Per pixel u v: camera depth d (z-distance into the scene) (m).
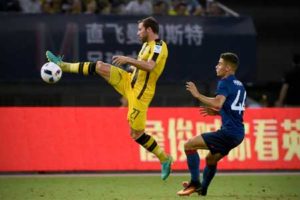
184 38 50.22
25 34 48.53
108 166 42.72
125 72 29.66
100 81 50.19
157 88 54.16
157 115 43.62
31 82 53.00
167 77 50.03
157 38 29.34
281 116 44.69
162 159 30.56
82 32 49.00
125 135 43.03
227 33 50.66
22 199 30.67
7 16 48.53
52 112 42.59
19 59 48.47
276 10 62.41
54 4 51.16
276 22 62.25
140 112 29.34
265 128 44.41
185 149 30.06
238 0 61.97
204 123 44.03
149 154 43.16
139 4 52.28
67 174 42.56
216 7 53.50
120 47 49.53
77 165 42.44
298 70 49.69
